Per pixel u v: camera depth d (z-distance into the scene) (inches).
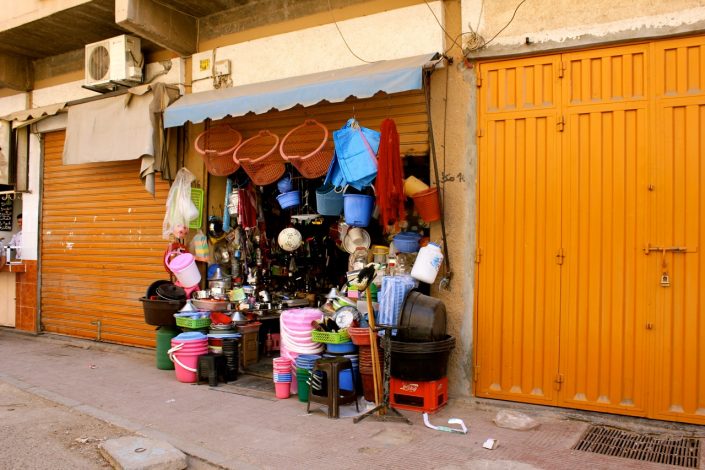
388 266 232.5
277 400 223.0
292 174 272.1
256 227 289.9
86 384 249.0
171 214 284.7
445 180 219.0
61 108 331.9
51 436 186.5
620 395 189.2
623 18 188.5
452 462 160.7
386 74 207.9
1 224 409.4
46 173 366.9
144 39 307.9
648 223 186.2
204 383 248.7
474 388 211.9
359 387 222.5
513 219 207.6
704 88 180.1
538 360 202.1
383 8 237.1
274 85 249.4
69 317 352.5
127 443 173.8
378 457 165.2
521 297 205.6
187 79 296.2
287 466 160.4
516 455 165.3
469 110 215.5
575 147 198.2
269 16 270.7
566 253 198.4
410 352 196.5
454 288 216.2
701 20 177.9
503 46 207.2
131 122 296.2
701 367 178.4
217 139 282.8
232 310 266.7
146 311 276.5
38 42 339.9
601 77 194.7
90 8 293.1
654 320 184.5
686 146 182.1
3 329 387.5
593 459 161.8
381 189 205.3
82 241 346.6
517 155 207.6
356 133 216.4
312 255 297.1
